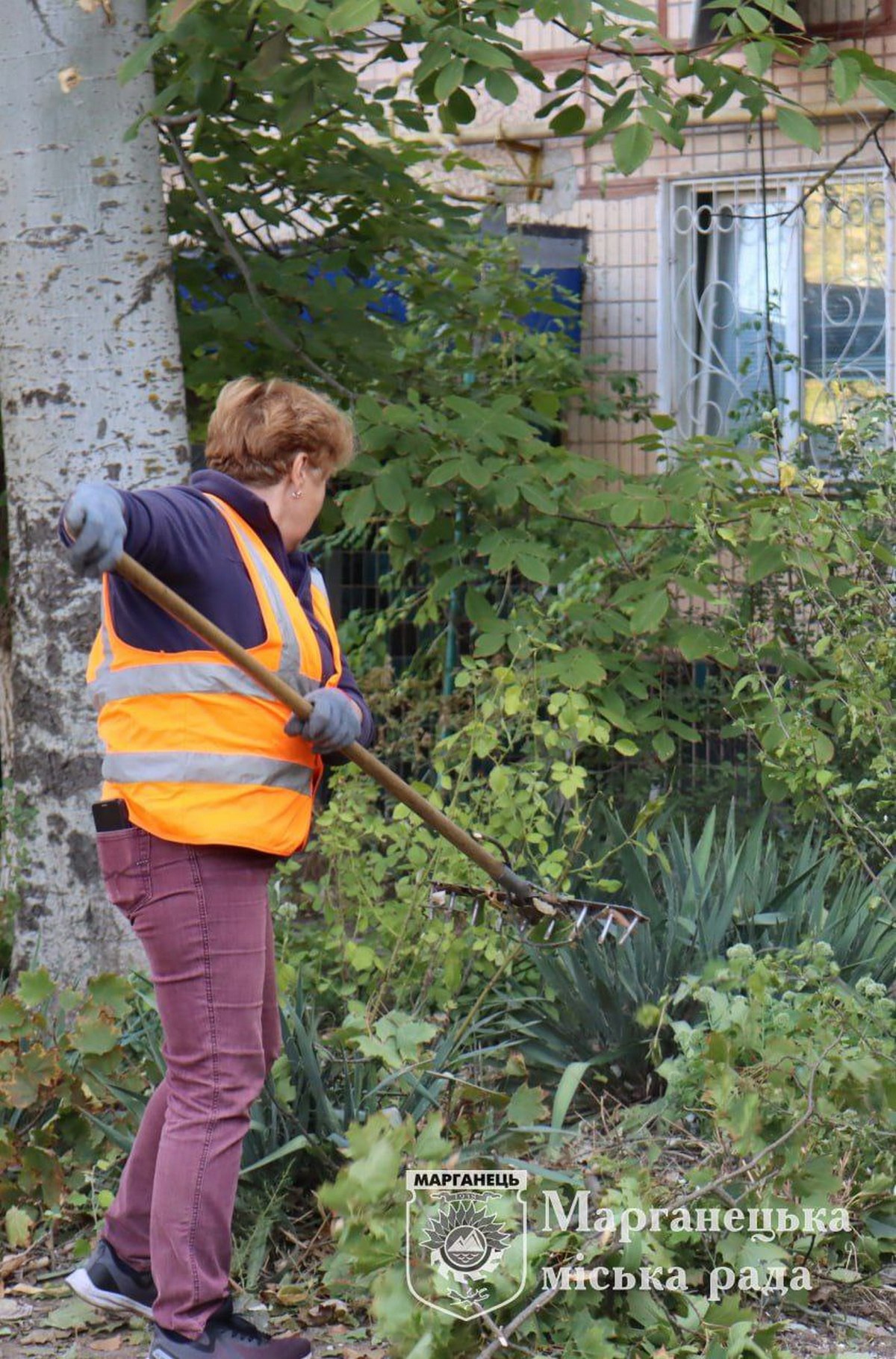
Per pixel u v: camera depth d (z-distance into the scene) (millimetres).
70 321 7648
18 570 7824
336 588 13031
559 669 8320
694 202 13945
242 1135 4512
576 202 14297
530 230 13969
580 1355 4500
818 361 13727
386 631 12078
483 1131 5762
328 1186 4344
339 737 4477
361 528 9047
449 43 7102
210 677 4379
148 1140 4734
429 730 11508
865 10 12852
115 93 7676
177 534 4328
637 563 9469
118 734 4461
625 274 14203
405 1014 5848
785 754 8047
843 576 8625
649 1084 6848
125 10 7699
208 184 9680
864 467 9227
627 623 8953
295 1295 5145
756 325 12531
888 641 7508
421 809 4992
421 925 7062
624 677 9266
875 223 13297
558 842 7824
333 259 10109
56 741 7684
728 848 7891
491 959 6742
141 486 7766
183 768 4371
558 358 11664
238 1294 5141
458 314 11297
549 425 10586
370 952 6848
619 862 8141
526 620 8852
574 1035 6992
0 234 7723
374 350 9742
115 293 7699
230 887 4465
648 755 10203
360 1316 5129
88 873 7688
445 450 8789
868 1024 5695
